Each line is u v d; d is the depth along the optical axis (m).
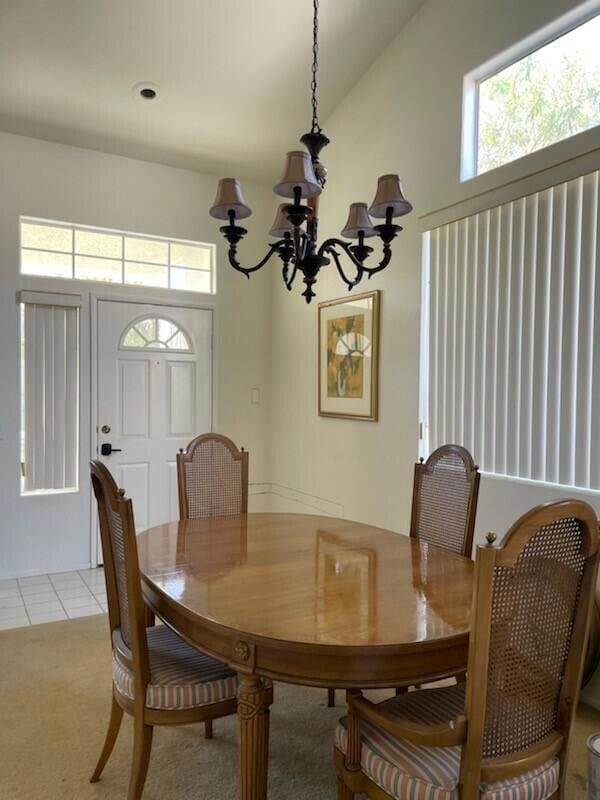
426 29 3.16
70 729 2.14
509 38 2.67
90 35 3.04
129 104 3.60
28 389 3.86
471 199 2.86
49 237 3.93
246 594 1.62
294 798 1.79
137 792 1.63
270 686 1.48
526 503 2.60
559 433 2.47
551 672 1.30
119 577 1.76
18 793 1.79
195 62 3.29
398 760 1.32
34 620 3.16
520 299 2.64
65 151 3.93
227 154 4.24
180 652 1.83
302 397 4.39
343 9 3.07
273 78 3.49
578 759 2.01
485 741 1.21
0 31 2.96
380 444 3.53
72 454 4.02
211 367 4.57
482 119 2.89
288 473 4.59
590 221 2.34
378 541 2.23
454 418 3.02
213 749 2.05
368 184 3.63
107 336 4.12
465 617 1.47
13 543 3.83
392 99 3.42
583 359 2.37
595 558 1.29
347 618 1.45
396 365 3.39
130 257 4.24
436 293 3.13
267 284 4.82
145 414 4.30
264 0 2.94
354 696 1.41
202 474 2.81
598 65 2.36
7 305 3.76
